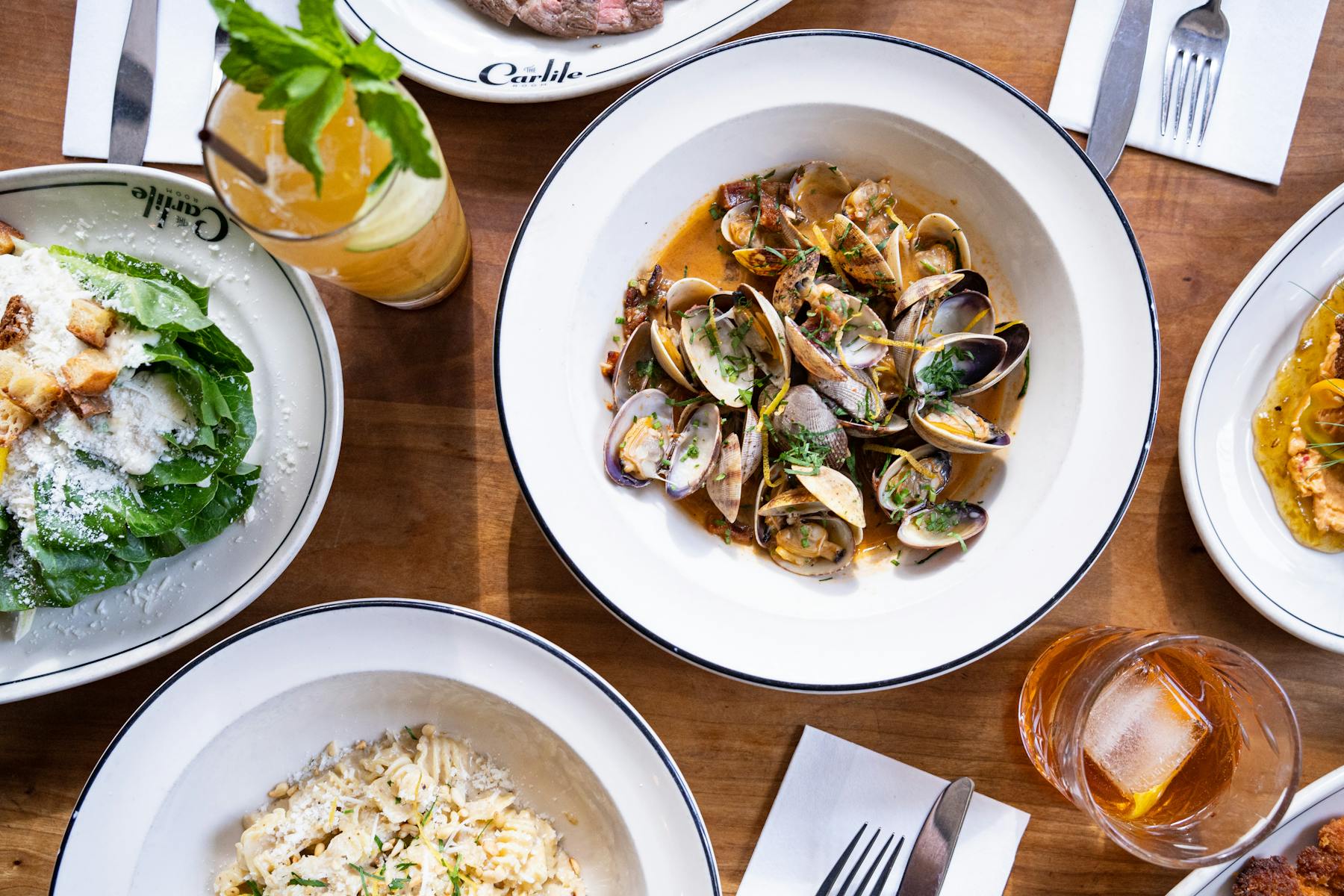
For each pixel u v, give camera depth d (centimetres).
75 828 67
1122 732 70
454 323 72
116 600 69
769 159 71
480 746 72
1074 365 68
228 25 56
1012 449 70
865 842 71
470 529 71
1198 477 69
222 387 67
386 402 71
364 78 57
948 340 68
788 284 69
